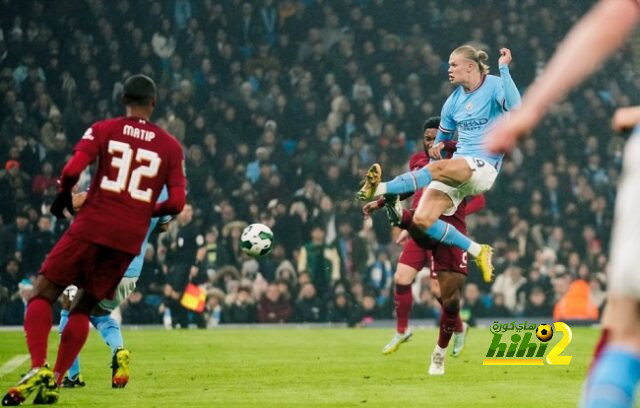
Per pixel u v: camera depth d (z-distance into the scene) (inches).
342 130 1710.1
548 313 1412.4
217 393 550.0
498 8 2011.6
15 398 466.3
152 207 495.2
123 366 572.4
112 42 1732.3
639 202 202.2
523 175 1683.1
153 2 1796.3
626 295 205.3
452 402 510.9
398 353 808.3
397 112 1768.0
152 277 1323.8
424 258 776.3
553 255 1503.4
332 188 1573.6
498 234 1529.3
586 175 1743.4
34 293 486.0
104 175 486.9
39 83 1619.1
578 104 1875.0
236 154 1608.0
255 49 1831.9
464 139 685.9
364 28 1897.1
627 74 1955.0
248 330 1085.1
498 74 1946.4
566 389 568.1
